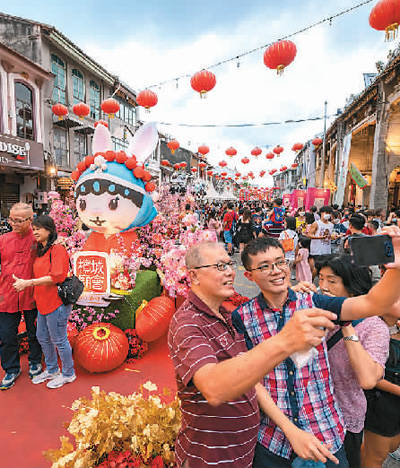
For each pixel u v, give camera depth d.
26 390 2.87
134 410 1.86
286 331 0.76
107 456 1.71
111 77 17.77
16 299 2.89
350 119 15.67
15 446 2.24
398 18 3.51
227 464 1.17
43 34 13.50
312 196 14.34
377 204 11.55
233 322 1.56
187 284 3.76
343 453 1.39
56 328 2.82
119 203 3.85
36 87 13.19
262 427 1.51
